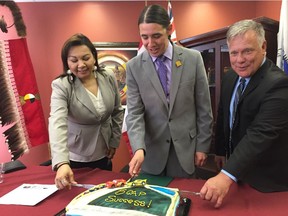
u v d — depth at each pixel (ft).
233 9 10.03
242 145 3.53
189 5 10.12
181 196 3.58
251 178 3.95
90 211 3.02
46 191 4.04
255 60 3.59
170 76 4.83
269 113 3.49
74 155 5.78
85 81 5.44
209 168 7.35
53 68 10.62
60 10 10.41
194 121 5.13
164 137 4.97
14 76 9.29
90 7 10.37
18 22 9.45
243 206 3.39
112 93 5.78
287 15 6.21
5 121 9.09
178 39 10.27
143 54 4.98
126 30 10.40
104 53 10.46
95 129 5.60
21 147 9.45
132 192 3.46
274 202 3.46
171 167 5.07
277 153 3.84
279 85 3.53
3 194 4.06
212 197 3.29
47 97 10.72
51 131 4.55
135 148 4.61
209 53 8.40
